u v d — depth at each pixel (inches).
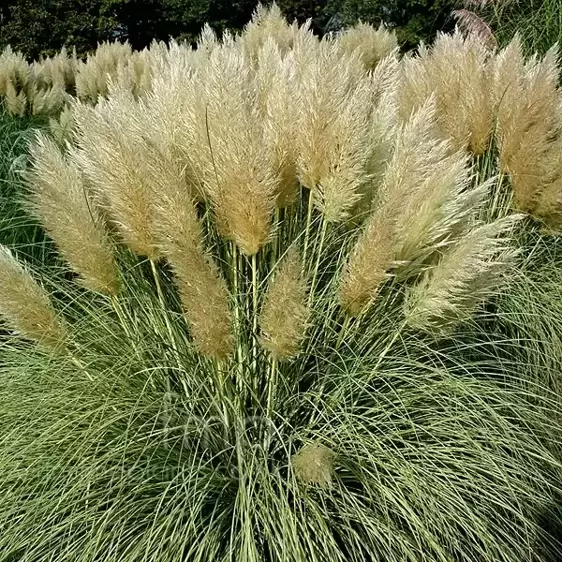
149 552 100.0
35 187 108.4
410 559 100.0
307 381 125.1
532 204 146.1
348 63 145.7
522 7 272.2
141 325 125.2
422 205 108.8
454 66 160.4
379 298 125.8
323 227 116.4
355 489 112.7
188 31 906.1
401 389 117.5
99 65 317.1
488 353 137.9
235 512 101.6
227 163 102.3
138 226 109.7
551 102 141.6
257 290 118.9
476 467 109.1
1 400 119.6
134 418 114.3
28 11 821.9
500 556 107.4
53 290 139.9
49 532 103.7
